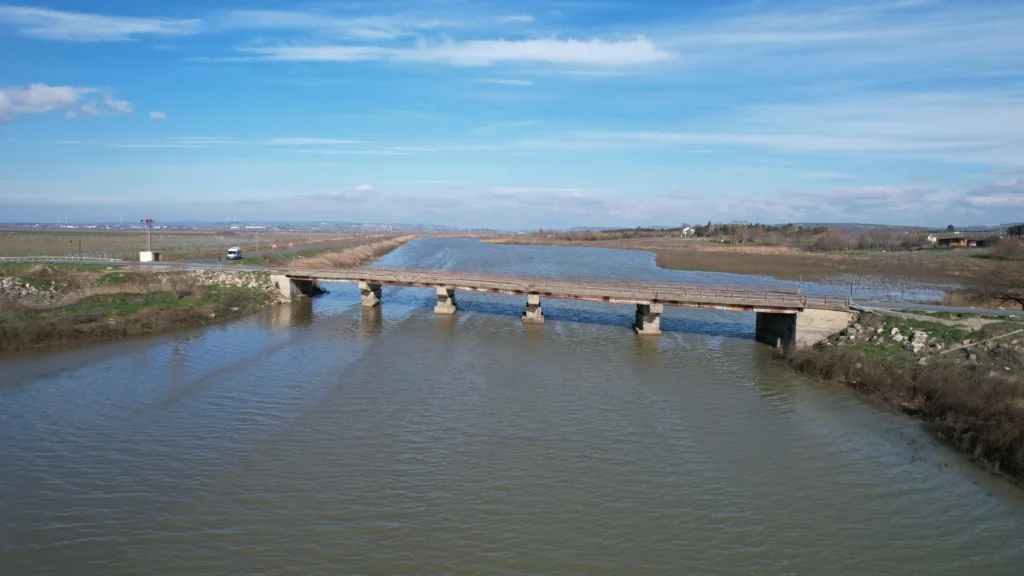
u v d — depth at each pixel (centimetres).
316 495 2041
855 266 10006
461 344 4194
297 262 8362
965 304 4900
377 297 5969
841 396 3139
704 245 16612
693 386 3284
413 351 3959
